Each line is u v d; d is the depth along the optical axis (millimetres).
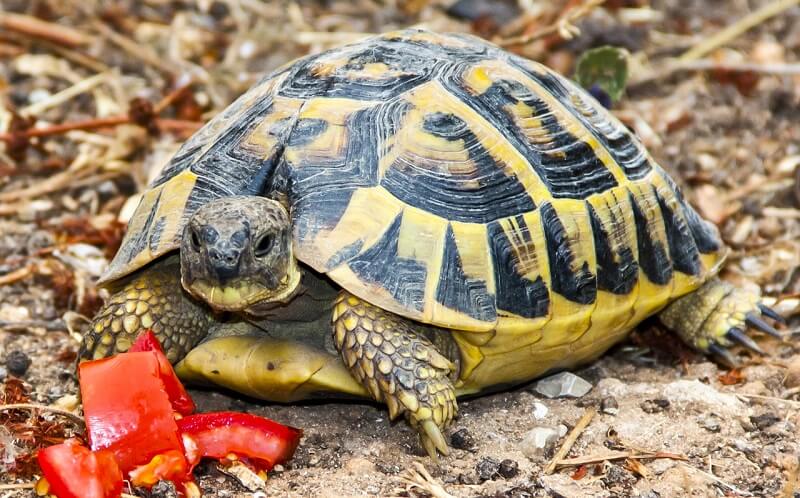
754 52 8984
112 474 3422
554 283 4137
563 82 4906
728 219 6621
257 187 4027
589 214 4355
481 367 4129
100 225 6367
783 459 4090
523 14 9141
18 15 8852
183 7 9375
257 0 9484
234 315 4219
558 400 4602
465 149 4137
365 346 3867
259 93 4480
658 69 8477
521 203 4137
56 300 5496
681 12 9750
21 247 6090
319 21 9227
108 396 3549
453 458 4027
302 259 3764
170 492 3549
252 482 3709
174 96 7422
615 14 9500
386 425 4324
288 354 3992
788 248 6262
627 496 3789
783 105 8227
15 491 3715
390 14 9430
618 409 4484
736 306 5105
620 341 5047
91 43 8516
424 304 3777
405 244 3848
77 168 6980
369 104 4184
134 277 4266
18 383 4461
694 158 7379
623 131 4938
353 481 3805
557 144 4434
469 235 3951
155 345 3838
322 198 3875
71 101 7840
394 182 3961
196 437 3680
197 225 3637
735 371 5016
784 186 6961
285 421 4348
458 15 9289
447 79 4363
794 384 4836
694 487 3857
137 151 7086
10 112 6934
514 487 3773
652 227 4672
